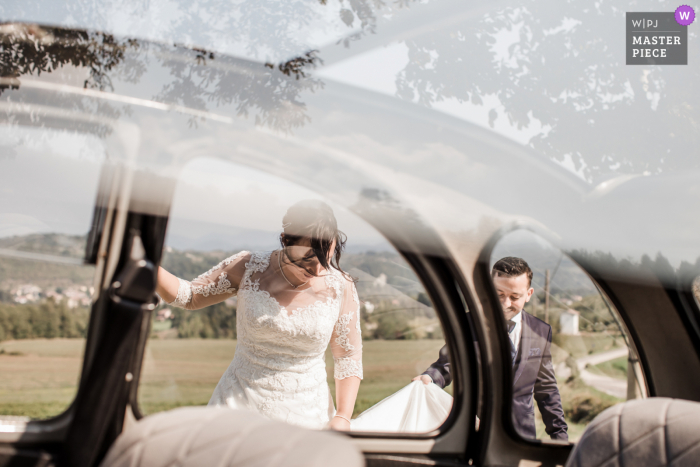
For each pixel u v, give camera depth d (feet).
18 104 3.83
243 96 4.43
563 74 5.56
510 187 5.27
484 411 4.99
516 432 5.14
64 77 3.99
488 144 5.21
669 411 3.71
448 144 5.12
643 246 5.59
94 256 3.77
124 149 3.88
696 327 5.76
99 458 3.69
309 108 4.70
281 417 5.05
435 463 4.88
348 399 5.24
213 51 4.42
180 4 4.32
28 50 3.93
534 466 5.22
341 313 5.30
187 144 4.10
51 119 3.85
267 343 5.14
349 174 4.72
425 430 5.13
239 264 5.32
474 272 5.09
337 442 2.65
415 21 5.02
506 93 5.44
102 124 3.89
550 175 5.41
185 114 4.15
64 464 3.34
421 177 5.01
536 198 5.34
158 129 4.03
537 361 5.44
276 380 5.09
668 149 5.77
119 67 4.13
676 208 5.48
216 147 4.22
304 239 4.83
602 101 5.69
